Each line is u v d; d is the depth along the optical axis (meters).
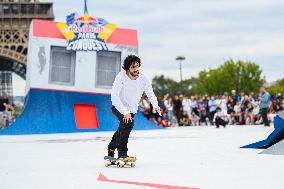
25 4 83.25
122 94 9.01
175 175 7.60
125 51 30.11
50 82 28.55
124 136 9.02
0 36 82.50
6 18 82.94
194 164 9.21
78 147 14.78
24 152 13.15
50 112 27.86
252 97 37.16
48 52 28.48
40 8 83.75
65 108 28.30
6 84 139.38
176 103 37.69
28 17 83.44
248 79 101.06
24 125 26.80
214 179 7.05
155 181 6.97
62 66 28.92
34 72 28.20
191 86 141.75
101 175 7.76
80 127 27.86
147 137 19.97
